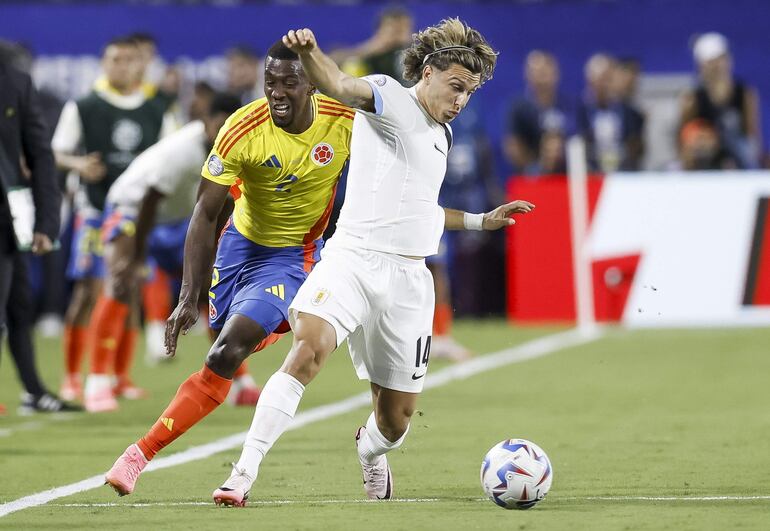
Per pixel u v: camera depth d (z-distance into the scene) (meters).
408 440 29.58
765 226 55.12
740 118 60.03
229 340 22.05
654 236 55.88
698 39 64.25
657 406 35.50
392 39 46.59
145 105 40.94
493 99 64.38
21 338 35.88
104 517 20.47
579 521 19.69
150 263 47.47
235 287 23.58
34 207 29.67
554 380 41.88
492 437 29.98
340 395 38.72
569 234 57.16
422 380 22.03
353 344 22.09
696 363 46.06
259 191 22.92
